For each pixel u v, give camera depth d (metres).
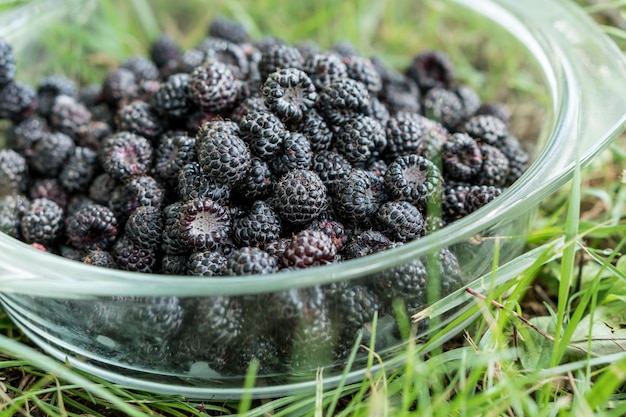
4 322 0.25
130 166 0.24
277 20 0.36
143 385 0.22
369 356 0.20
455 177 0.24
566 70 0.24
